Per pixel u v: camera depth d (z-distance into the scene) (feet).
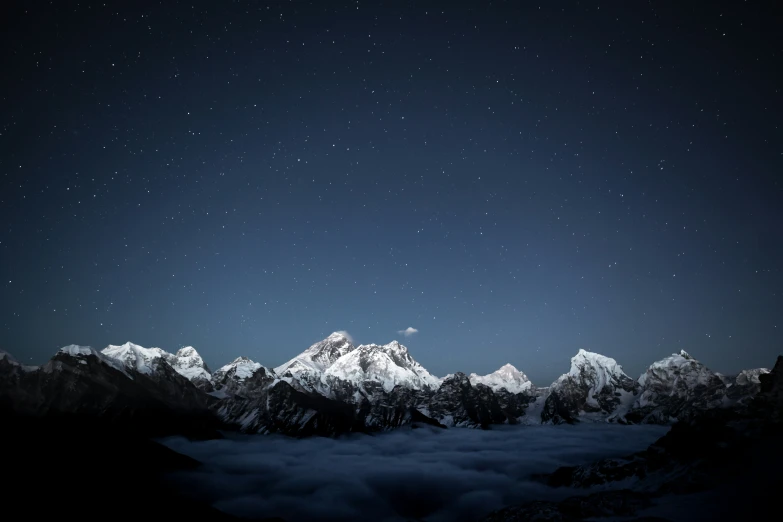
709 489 466.29
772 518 369.30
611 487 581.94
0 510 395.96
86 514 425.69
